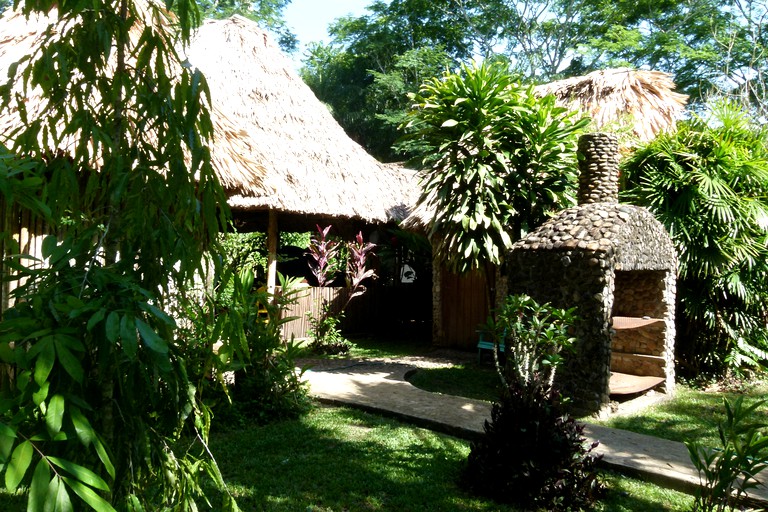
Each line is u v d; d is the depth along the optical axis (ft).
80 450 5.11
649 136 32.68
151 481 6.56
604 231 20.75
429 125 26.63
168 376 5.72
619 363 25.14
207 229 6.55
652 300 24.57
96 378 5.25
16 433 4.05
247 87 36.06
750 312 27.50
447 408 19.04
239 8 79.87
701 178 25.76
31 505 3.79
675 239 26.12
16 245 5.45
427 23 83.97
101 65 6.24
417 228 34.42
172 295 6.64
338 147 38.83
